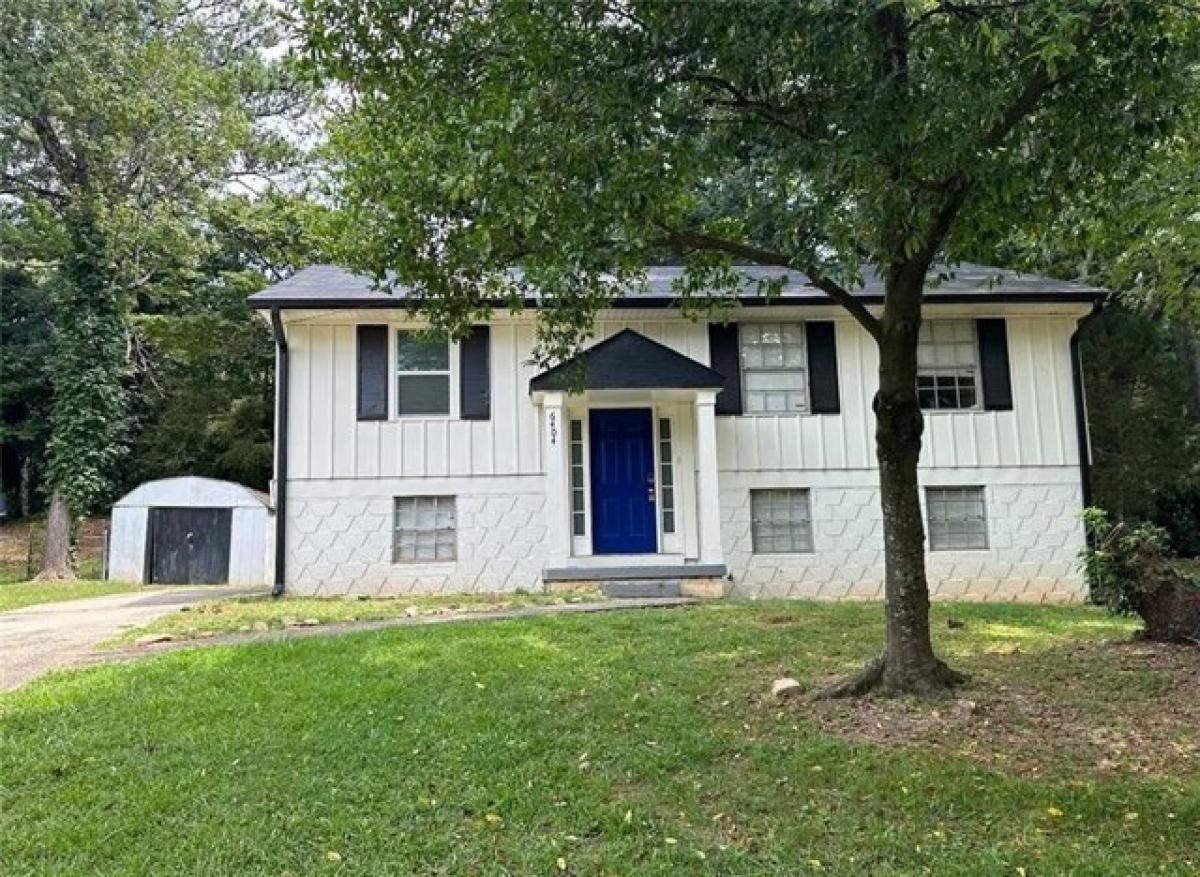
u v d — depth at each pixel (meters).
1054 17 3.71
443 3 4.80
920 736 4.59
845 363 12.44
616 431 12.38
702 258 6.56
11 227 19.64
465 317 6.41
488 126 4.53
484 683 5.73
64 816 3.70
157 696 5.48
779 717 4.96
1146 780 3.96
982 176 4.25
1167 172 7.41
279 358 11.95
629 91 4.44
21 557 21.94
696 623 7.97
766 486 12.14
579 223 4.90
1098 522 7.36
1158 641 6.64
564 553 11.41
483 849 3.39
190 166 19.89
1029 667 6.02
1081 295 12.20
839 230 4.59
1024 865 3.22
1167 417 16.88
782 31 4.15
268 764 4.27
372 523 11.79
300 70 5.05
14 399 26.00
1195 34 4.41
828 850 3.37
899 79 4.15
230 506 15.94
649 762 4.23
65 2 17.61
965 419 12.34
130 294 20.11
